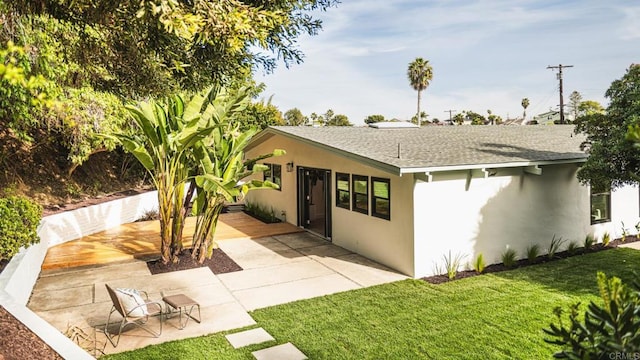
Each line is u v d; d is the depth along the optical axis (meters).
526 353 4.93
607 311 1.99
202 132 7.77
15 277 5.99
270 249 10.41
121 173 17.80
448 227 8.38
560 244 9.91
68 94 9.01
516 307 6.36
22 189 12.52
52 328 4.50
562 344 2.20
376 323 5.88
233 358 4.91
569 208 10.03
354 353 5.02
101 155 17.16
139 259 9.46
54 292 7.28
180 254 9.25
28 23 5.55
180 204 8.78
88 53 6.97
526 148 10.20
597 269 8.38
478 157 8.63
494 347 5.09
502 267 8.69
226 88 9.85
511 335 5.41
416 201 8.02
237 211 16.62
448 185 8.34
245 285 7.65
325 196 11.53
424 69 44.09
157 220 14.90
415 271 8.04
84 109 9.54
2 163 12.35
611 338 1.97
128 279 8.01
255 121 27.05
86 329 5.75
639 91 7.56
